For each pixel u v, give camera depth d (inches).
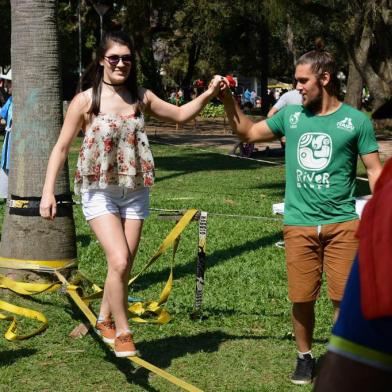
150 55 2165.4
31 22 310.5
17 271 315.0
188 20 2025.1
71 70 1694.1
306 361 224.5
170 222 487.5
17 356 245.1
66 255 318.7
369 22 1071.6
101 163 220.8
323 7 1130.7
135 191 225.9
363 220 110.7
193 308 291.3
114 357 243.3
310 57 207.6
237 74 2987.2
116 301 221.1
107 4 1627.7
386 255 105.0
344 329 108.4
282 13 988.6
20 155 313.4
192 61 2445.9
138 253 398.3
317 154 208.8
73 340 260.4
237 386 221.1
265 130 220.7
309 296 217.0
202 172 815.1
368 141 206.2
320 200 210.4
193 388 199.0
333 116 207.9
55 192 315.3
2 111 441.4
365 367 106.0
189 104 231.3
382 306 103.7
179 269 365.1
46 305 300.5
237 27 2176.4
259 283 338.6
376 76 1212.5
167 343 257.8
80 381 225.1
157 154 1029.8
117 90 225.5
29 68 310.7
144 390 218.1
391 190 108.3
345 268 210.7
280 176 776.3
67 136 227.0
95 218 222.8
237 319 283.0
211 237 442.9
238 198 611.8
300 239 213.9
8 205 318.7
